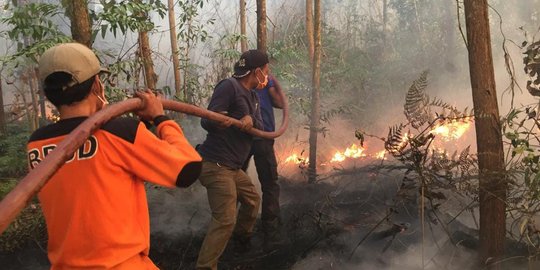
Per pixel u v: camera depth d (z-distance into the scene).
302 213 4.55
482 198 3.10
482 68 2.99
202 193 5.17
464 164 3.31
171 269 3.90
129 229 1.75
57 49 1.71
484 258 3.12
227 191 3.56
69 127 1.72
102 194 1.69
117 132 1.73
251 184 3.90
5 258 3.99
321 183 5.27
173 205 4.89
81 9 3.45
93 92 1.78
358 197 4.73
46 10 4.69
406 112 3.35
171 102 2.49
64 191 1.70
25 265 3.94
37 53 4.34
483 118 3.02
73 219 1.69
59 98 1.71
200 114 2.89
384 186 4.78
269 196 4.25
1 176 6.26
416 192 3.87
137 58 5.47
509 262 3.27
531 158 3.01
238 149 3.66
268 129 4.38
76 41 3.46
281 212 4.70
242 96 3.75
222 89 3.69
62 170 1.70
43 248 4.11
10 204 1.33
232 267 3.89
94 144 1.70
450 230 3.70
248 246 4.09
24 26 4.62
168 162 1.73
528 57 3.43
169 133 1.87
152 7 5.25
